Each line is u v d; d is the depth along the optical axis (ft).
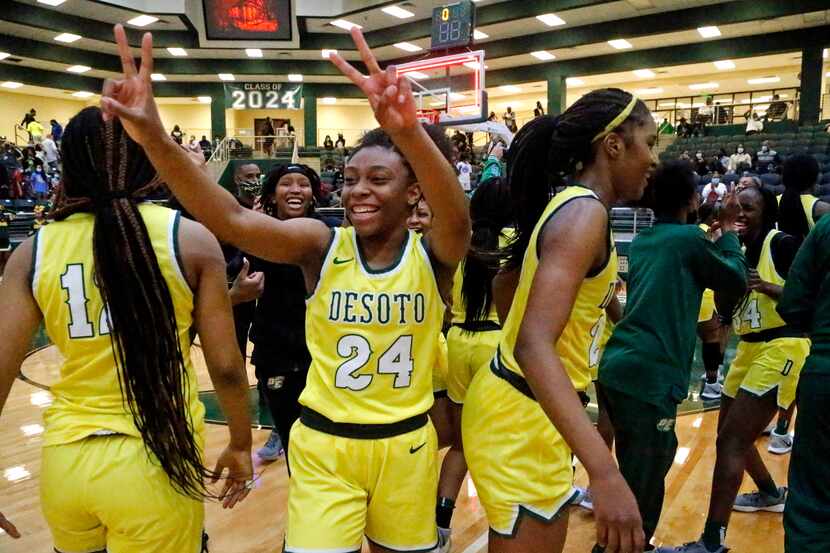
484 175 13.43
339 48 70.54
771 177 45.14
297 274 8.02
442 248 5.21
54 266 4.54
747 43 60.90
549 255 4.47
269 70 76.18
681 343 6.82
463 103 38.09
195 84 80.07
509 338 5.35
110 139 4.52
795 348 8.28
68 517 4.57
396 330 5.17
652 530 6.98
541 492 5.12
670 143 66.44
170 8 60.90
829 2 50.52
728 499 8.02
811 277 6.20
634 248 7.25
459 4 40.24
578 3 54.90
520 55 67.97
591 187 5.20
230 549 8.63
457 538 8.88
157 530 4.58
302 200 9.19
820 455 5.82
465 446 5.50
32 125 69.51
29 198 52.37
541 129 5.59
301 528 4.95
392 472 5.12
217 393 5.19
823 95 68.95
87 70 73.31
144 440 4.54
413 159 4.58
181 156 4.30
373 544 5.37
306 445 5.20
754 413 8.14
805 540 5.74
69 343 4.56
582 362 5.33
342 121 95.45
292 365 8.11
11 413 14.82
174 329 4.67
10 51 63.72
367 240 5.30
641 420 6.74
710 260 6.87
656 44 64.23
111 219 4.49
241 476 5.58
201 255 4.77
